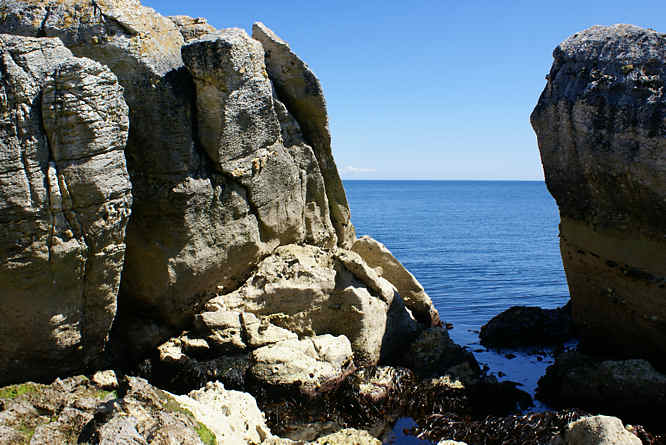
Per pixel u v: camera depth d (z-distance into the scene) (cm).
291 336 1072
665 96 988
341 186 1450
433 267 2861
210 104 977
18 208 714
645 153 1007
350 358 1069
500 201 12569
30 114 714
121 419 649
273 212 1181
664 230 1025
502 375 1248
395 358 1223
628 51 1059
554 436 851
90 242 791
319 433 928
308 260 1168
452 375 1097
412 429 957
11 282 742
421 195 16575
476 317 1812
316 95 1289
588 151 1105
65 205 755
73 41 895
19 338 785
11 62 701
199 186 992
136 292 1031
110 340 1014
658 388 946
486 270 2775
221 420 771
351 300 1126
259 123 1083
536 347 1453
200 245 1025
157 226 985
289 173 1207
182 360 1006
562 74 1170
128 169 974
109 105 773
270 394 970
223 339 1023
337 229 1477
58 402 732
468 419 979
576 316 1263
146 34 944
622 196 1074
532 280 2503
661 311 1049
